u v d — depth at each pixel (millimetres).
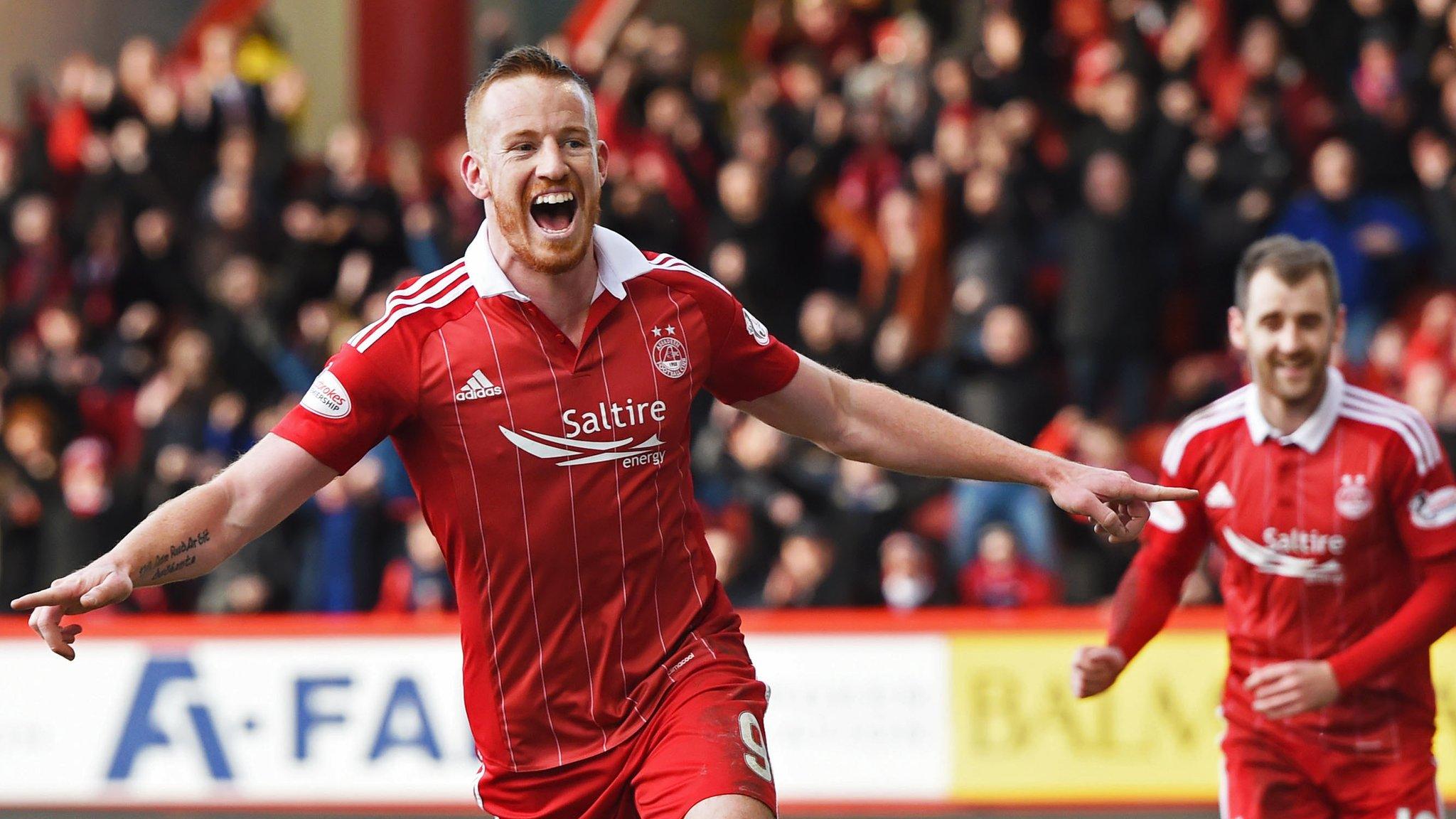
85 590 8727
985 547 22344
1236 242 26188
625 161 28781
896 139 28219
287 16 37906
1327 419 12469
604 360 9812
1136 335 25656
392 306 9750
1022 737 19016
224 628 20172
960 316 25453
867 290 27406
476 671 10102
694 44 37000
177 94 31156
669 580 10023
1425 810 12406
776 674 19406
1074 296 25562
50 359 28406
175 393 26656
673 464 10047
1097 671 12914
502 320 9727
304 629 20062
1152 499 10023
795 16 33938
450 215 29094
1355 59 28250
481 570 9883
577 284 9758
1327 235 26109
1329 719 12477
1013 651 19141
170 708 20078
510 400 9688
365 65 35000
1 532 25531
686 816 9352
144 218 30094
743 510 23547
